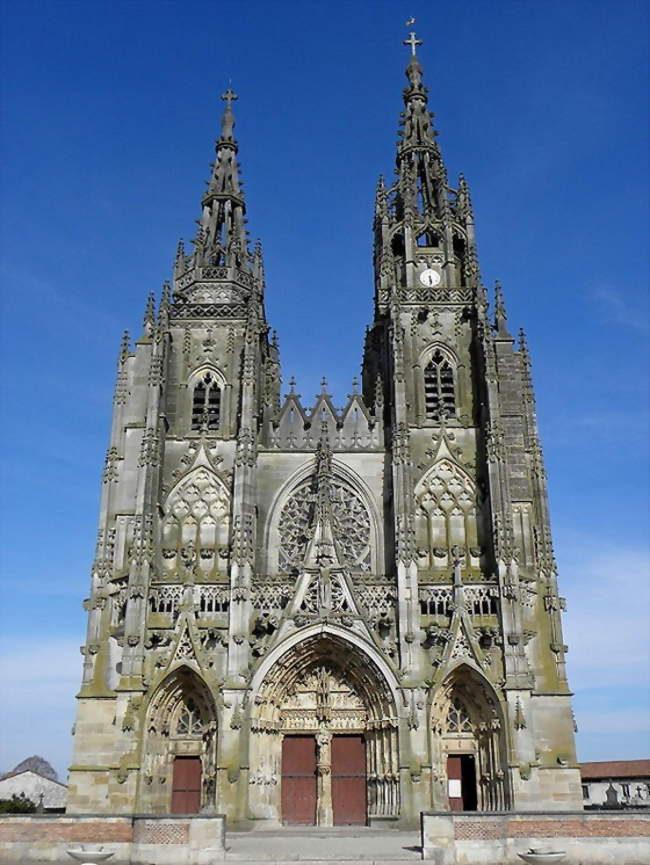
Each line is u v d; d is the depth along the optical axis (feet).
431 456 266.77
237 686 228.02
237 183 324.60
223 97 339.36
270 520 262.88
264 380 300.20
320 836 201.36
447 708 235.61
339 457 269.23
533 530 259.80
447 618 244.63
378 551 259.60
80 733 231.91
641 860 148.25
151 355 274.98
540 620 249.96
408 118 332.80
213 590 245.65
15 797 391.24
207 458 266.57
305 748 238.89
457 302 287.07
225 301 293.64
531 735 225.15
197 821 153.58
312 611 238.48
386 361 291.38
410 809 218.59
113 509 260.21
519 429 270.26
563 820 151.64
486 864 150.41
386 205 312.29
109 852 146.41
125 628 235.81
